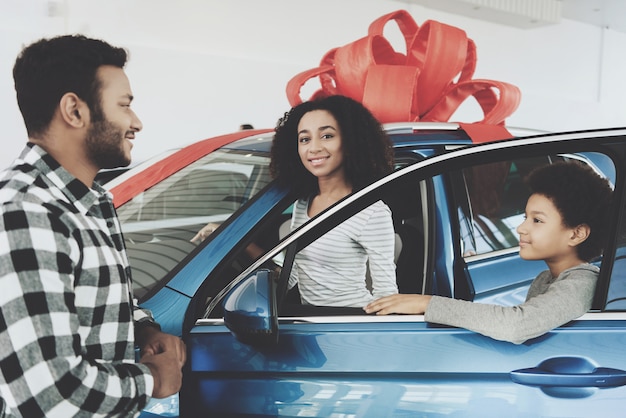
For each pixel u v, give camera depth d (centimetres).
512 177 202
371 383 143
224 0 679
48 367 95
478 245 191
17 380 95
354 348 144
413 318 145
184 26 655
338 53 258
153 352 127
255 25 705
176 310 151
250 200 172
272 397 146
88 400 100
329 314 150
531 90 1012
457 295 184
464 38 258
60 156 110
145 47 628
